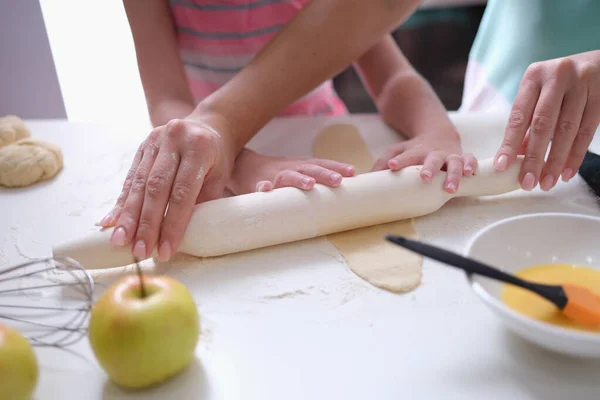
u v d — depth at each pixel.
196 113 0.76
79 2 1.59
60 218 0.73
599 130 0.88
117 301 0.43
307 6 0.81
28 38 1.43
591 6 1.00
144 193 0.60
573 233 0.54
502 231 0.52
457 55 2.07
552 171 0.67
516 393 0.43
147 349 0.41
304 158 0.76
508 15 1.12
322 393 0.44
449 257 0.42
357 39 0.79
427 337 0.49
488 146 0.84
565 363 0.45
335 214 0.63
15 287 0.58
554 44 1.04
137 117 1.78
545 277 0.50
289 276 0.59
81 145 0.97
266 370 0.46
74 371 0.47
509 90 1.09
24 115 1.53
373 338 0.49
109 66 1.71
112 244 0.58
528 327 0.40
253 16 1.05
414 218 0.69
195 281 0.59
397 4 0.78
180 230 0.59
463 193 0.69
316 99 1.16
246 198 0.64
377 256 0.61
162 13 0.99
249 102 0.78
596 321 0.42
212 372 0.46
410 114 0.87
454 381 0.44
